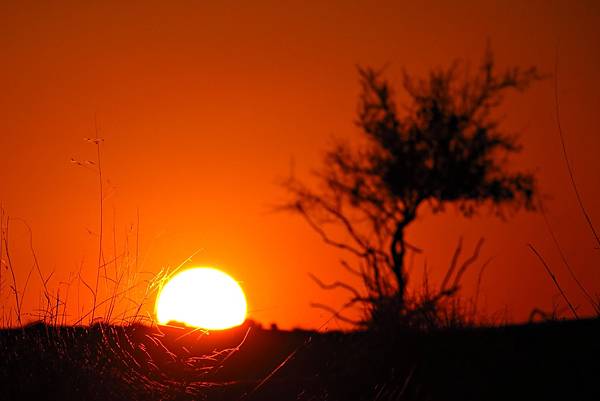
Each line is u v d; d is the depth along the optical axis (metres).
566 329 28.70
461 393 25.53
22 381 20.69
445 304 31.89
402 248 56.62
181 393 22.30
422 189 64.62
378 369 27.41
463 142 66.44
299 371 27.78
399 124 68.56
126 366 22.22
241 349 30.72
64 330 23.03
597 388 24.47
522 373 26.14
